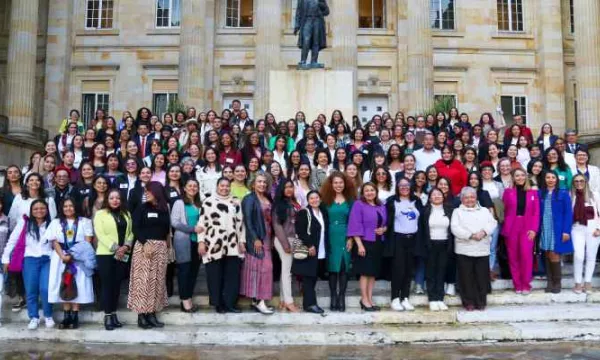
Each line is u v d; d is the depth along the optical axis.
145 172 10.55
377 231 9.97
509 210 10.94
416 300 10.56
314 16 18.66
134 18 33.88
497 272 11.93
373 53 33.34
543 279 11.46
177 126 17.56
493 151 13.00
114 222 9.45
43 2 33.50
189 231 9.85
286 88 18.17
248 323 9.73
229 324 9.71
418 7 30.41
